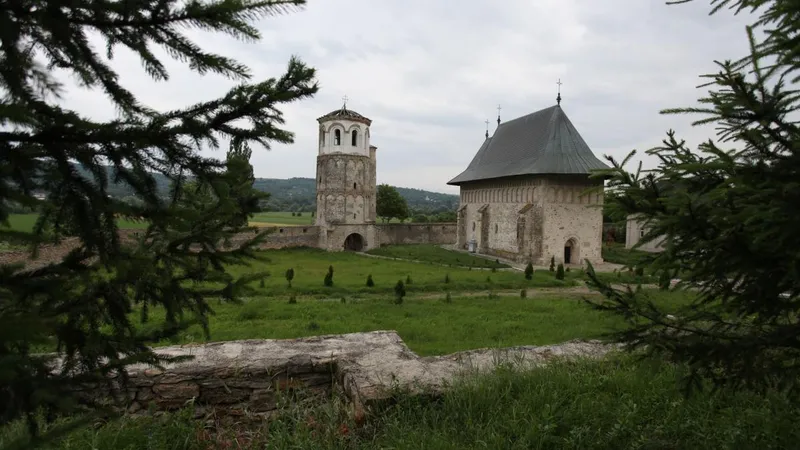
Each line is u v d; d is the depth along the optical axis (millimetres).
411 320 17422
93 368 3221
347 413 5848
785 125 3439
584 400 5887
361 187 50594
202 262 4250
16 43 2156
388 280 29312
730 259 3611
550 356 7645
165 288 3865
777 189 3121
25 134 2422
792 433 4598
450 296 23516
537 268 38438
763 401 5590
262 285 25672
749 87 3469
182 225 3074
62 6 2240
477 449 4879
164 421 5922
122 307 3494
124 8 2297
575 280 30547
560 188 40406
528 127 47000
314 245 49812
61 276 3059
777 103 3418
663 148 4375
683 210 3633
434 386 6277
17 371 2305
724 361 3869
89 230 2779
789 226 2998
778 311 3861
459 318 17891
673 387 6055
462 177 54125
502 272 34719
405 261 41812
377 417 5750
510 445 4977
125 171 2760
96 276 3463
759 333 4090
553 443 5078
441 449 4859
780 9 3240
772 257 3473
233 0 2359
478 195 51156
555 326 16438
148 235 3863
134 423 5777
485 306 20969
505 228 45562
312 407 6168
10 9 2191
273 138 2967
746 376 3893
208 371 6867
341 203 49531
